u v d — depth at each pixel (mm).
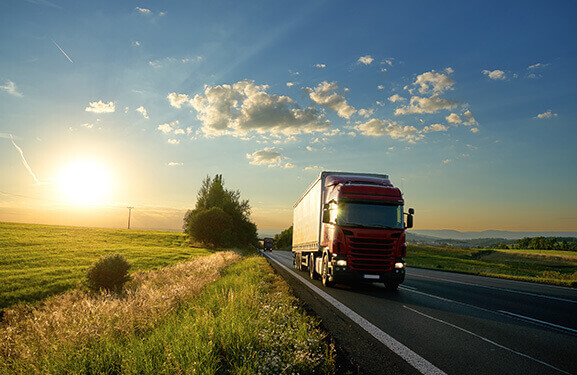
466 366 4777
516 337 6379
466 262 54094
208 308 7414
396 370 4574
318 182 15828
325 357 4785
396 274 12383
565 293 13328
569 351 5566
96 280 13695
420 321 7582
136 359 4250
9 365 4926
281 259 42219
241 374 3908
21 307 10242
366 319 7629
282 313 6754
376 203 12820
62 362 4500
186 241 63906
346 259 12391
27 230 52062
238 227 68188
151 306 7094
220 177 68250
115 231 71625
